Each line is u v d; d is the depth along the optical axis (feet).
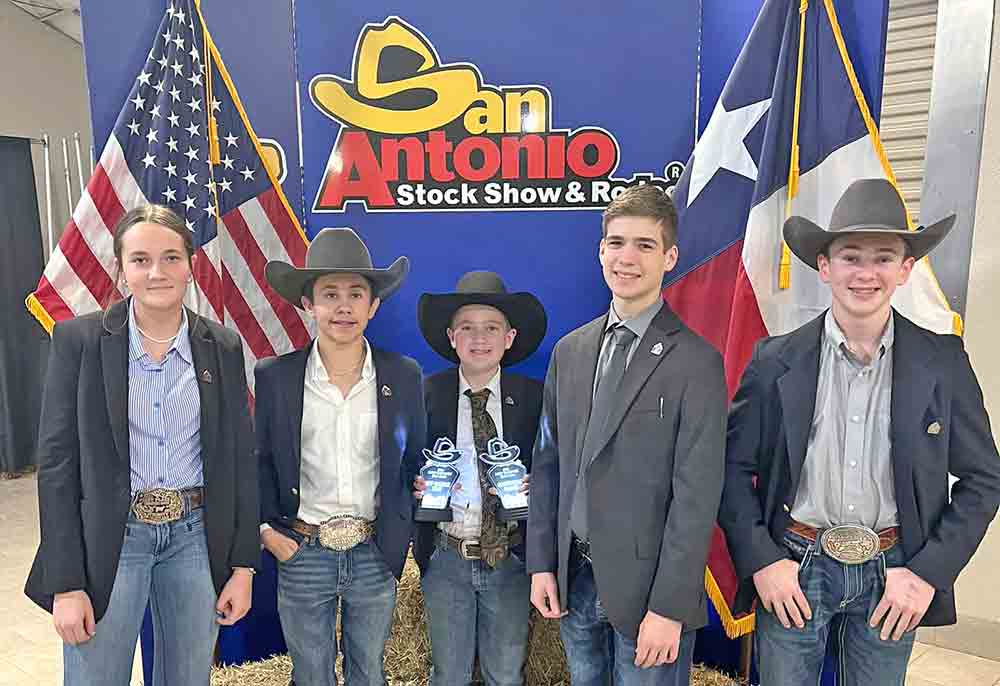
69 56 22.25
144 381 6.18
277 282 7.09
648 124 9.51
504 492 7.13
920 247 5.76
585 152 9.59
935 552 5.66
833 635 6.44
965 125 9.09
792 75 8.23
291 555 6.98
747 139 8.63
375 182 9.79
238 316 9.66
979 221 10.22
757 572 6.07
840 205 6.10
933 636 11.17
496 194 9.73
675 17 9.30
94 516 5.98
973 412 5.74
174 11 8.99
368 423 6.98
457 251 9.87
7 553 14.97
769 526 6.23
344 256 6.93
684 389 5.88
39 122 21.70
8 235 20.10
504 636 7.46
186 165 9.10
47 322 8.63
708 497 5.77
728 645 10.02
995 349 10.34
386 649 9.28
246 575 6.77
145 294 5.96
